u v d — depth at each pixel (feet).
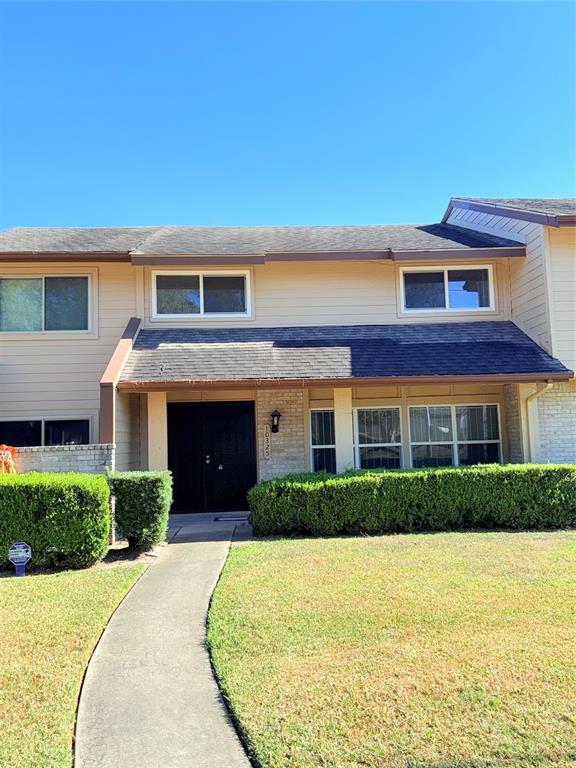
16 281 36.50
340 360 33.27
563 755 8.95
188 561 22.71
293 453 35.78
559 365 32.78
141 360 32.89
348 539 25.80
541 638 13.48
